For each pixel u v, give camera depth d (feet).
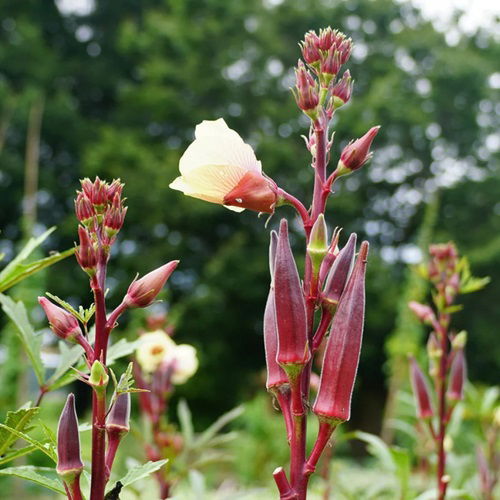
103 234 4.91
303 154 67.00
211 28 71.10
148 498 11.78
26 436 5.16
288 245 5.04
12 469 5.33
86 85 77.51
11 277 6.85
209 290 60.85
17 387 28.96
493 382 66.49
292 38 75.10
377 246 72.59
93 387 4.67
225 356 63.05
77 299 62.34
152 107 70.38
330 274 5.23
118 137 66.80
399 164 72.02
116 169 64.44
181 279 67.92
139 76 78.84
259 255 63.82
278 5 74.79
